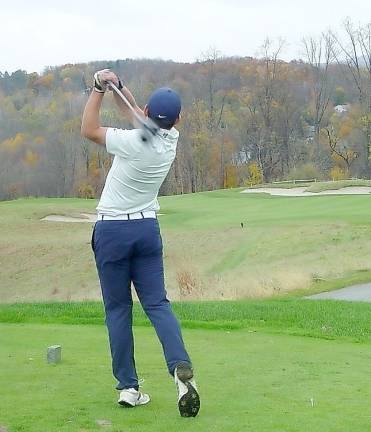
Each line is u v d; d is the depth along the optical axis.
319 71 78.69
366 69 74.44
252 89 79.06
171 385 5.18
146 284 4.38
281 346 7.45
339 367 6.08
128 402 4.42
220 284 20.00
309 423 4.09
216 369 5.94
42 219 42.00
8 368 5.78
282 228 31.38
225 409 4.43
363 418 4.21
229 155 77.19
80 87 81.06
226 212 38.94
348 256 26.42
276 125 78.25
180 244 31.16
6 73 87.94
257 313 10.86
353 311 11.42
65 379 5.32
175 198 49.62
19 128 77.12
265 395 4.87
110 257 4.35
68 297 22.64
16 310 11.05
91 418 4.18
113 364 4.50
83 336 7.89
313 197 42.03
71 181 74.38
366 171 71.00
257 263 27.20
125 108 4.36
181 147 76.31
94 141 4.31
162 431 3.92
